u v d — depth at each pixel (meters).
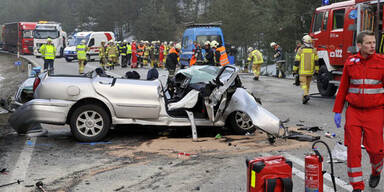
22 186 4.89
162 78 12.00
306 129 8.20
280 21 33.22
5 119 9.24
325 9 13.70
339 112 4.59
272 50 35.25
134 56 30.23
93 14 103.56
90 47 37.50
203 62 16.27
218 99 7.22
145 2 99.25
